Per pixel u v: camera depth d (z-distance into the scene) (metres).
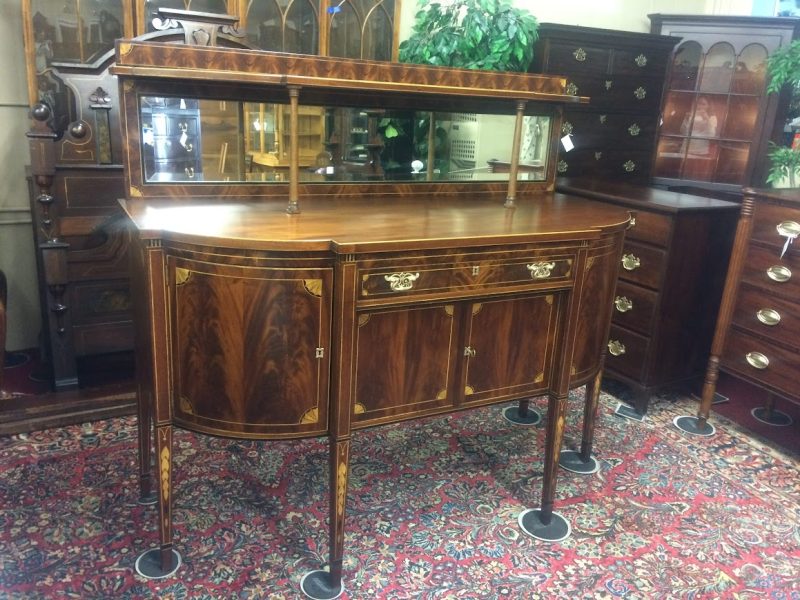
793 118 3.55
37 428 2.22
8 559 1.64
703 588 1.67
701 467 2.24
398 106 2.11
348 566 1.69
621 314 2.65
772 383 2.26
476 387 1.74
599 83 3.21
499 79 2.11
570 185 2.88
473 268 1.59
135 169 1.80
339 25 2.84
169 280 1.45
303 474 2.08
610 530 1.88
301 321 1.47
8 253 2.80
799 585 1.69
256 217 1.64
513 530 1.87
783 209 2.16
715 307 2.67
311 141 2.02
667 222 2.43
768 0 3.80
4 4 2.55
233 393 1.50
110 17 2.49
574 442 2.37
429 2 3.06
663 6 3.89
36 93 2.44
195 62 1.73
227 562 1.68
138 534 1.76
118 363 2.63
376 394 1.59
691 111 3.60
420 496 2.00
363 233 1.50
